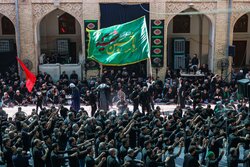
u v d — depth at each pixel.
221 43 23.75
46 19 27.09
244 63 28.31
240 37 28.22
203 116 16.06
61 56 26.77
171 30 27.55
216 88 21.67
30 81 17.50
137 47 18.00
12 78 23.17
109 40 18.28
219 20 23.47
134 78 22.84
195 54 25.69
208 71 24.16
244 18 27.92
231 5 23.22
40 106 19.73
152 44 23.62
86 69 23.73
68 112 16.36
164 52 23.75
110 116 15.35
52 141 13.38
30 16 23.19
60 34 27.45
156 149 11.64
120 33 18.19
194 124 14.35
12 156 11.68
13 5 23.02
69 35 27.56
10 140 12.49
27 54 23.66
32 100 21.59
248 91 14.88
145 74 24.55
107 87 19.11
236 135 12.99
